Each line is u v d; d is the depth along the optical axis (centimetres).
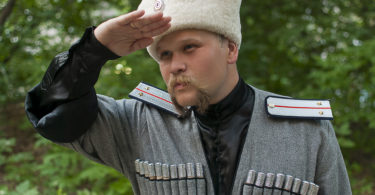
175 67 98
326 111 112
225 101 112
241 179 106
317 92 383
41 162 376
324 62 370
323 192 107
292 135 109
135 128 122
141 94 125
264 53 455
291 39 420
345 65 360
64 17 397
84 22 400
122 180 255
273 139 109
